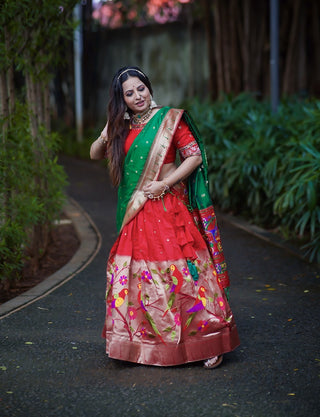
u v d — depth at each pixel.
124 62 15.91
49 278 5.25
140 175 3.36
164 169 3.39
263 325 4.07
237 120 8.55
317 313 4.30
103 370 3.36
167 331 3.31
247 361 3.46
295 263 5.68
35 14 5.20
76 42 14.55
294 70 11.26
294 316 4.24
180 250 3.33
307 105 8.05
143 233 3.37
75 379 3.24
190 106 10.14
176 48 14.86
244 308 4.43
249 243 6.56
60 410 2.90
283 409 2.88
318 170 5.54
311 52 11.67
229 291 4.86
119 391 3.10
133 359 3.37
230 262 5.78
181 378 3.24
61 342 3.78
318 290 4.84
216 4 11.55
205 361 3.35
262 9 11.46
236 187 7.73
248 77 11.48
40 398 3.02
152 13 14.66
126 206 3.42
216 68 12.20
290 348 3.66
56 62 6.14
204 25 13.01
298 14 10.98
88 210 8.62
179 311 3.31
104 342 3.78
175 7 13.95
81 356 3.56
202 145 3.40
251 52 11.48
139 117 3.39
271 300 4.61
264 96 11.71
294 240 6.50
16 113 5.20
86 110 16.34
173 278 3.30
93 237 6.91
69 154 16.14
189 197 3.46
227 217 8.02
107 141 3.48
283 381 3.19
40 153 5.84
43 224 6.08
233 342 3.44
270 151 7.15
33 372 3.33
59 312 4.36
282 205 5.77
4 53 4.71
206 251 3.44
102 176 12.32
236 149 7.66
